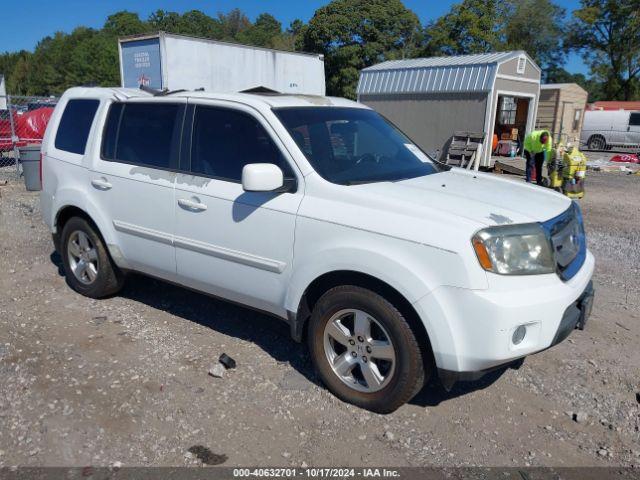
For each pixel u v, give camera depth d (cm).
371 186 362
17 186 1166
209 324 474
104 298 523
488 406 364
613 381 399
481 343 306
